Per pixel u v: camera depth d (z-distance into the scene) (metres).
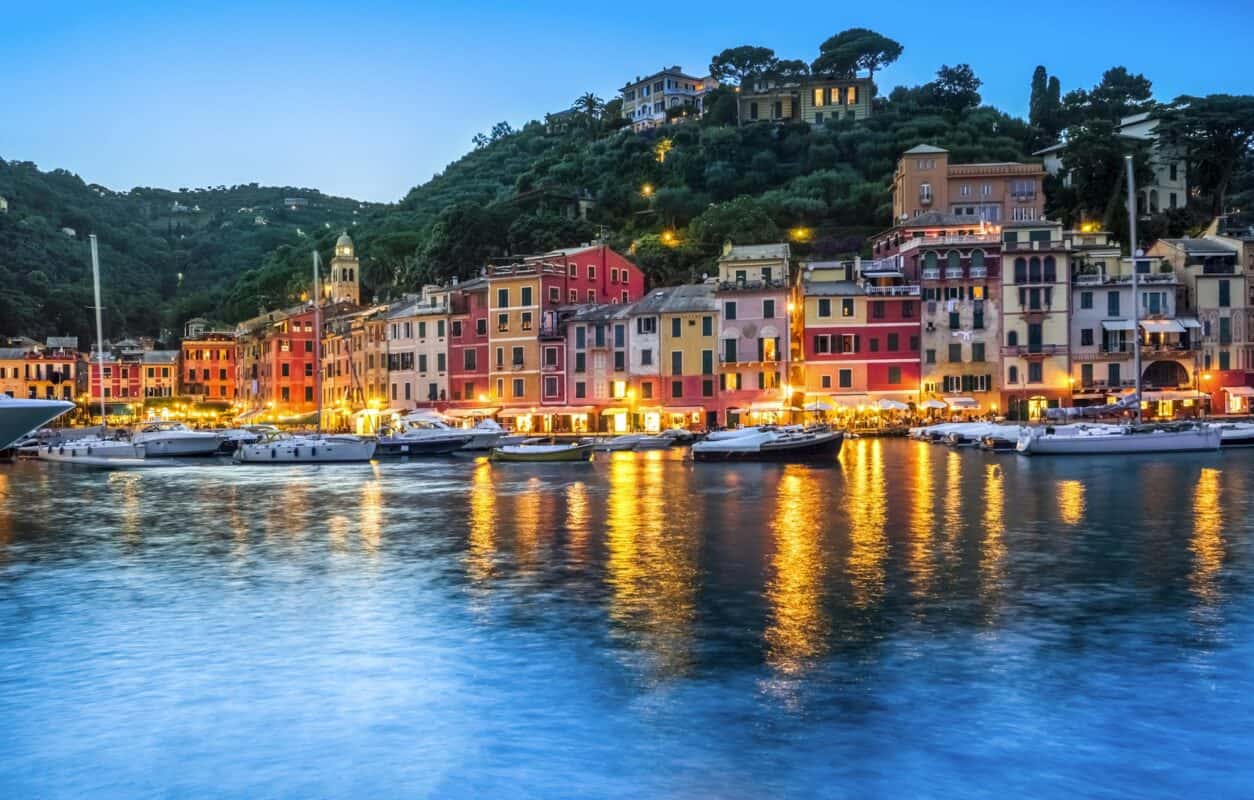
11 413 50.00
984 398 121.31
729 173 193.38
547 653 28.55
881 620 31.42
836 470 81.75
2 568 42.69
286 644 29.97
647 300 134.38
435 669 27.34
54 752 22.47
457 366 144.12
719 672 26.67
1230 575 37.16
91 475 93.00
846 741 22.22
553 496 66.12
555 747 22.14
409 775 21.00
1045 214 165.75
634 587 36.47
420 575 39.41
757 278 127.06
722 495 64.69
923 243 122.44
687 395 127.88
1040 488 65.38
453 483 77.44
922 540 45.31
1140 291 120.31
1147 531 47.00
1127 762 21.14
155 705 25.09
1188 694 24.73
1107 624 30.69
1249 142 162.75
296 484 79.75
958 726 22.94
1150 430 92.31
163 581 39.38
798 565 39.94
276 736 23.08
